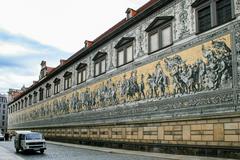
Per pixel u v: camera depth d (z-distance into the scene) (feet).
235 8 64.08
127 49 101.96
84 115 128.26
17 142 94.22
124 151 88.63
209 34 69.41
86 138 124.26
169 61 80.74
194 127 70.13
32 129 210.18
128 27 101.65
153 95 85.56
